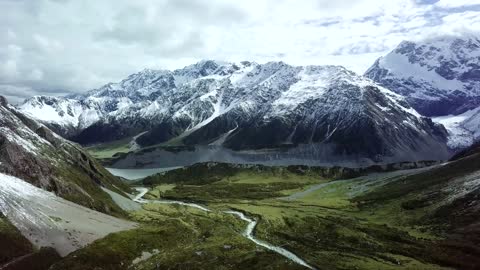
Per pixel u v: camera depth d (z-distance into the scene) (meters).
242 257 184.00
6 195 177.75
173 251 189.00
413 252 195.38
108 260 162.50
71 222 183.38
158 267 167.75
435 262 183.75
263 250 195.50
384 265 179.12
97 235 181.75
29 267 144.00
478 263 177.38
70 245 165.75
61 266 148.25
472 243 198.50
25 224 165.62
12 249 149.88
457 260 181.62
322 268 177.75
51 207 190.62
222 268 169.88
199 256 182.00
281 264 174.00
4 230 155.88
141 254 178.75
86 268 152.00
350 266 178.12
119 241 180.50
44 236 165.25
